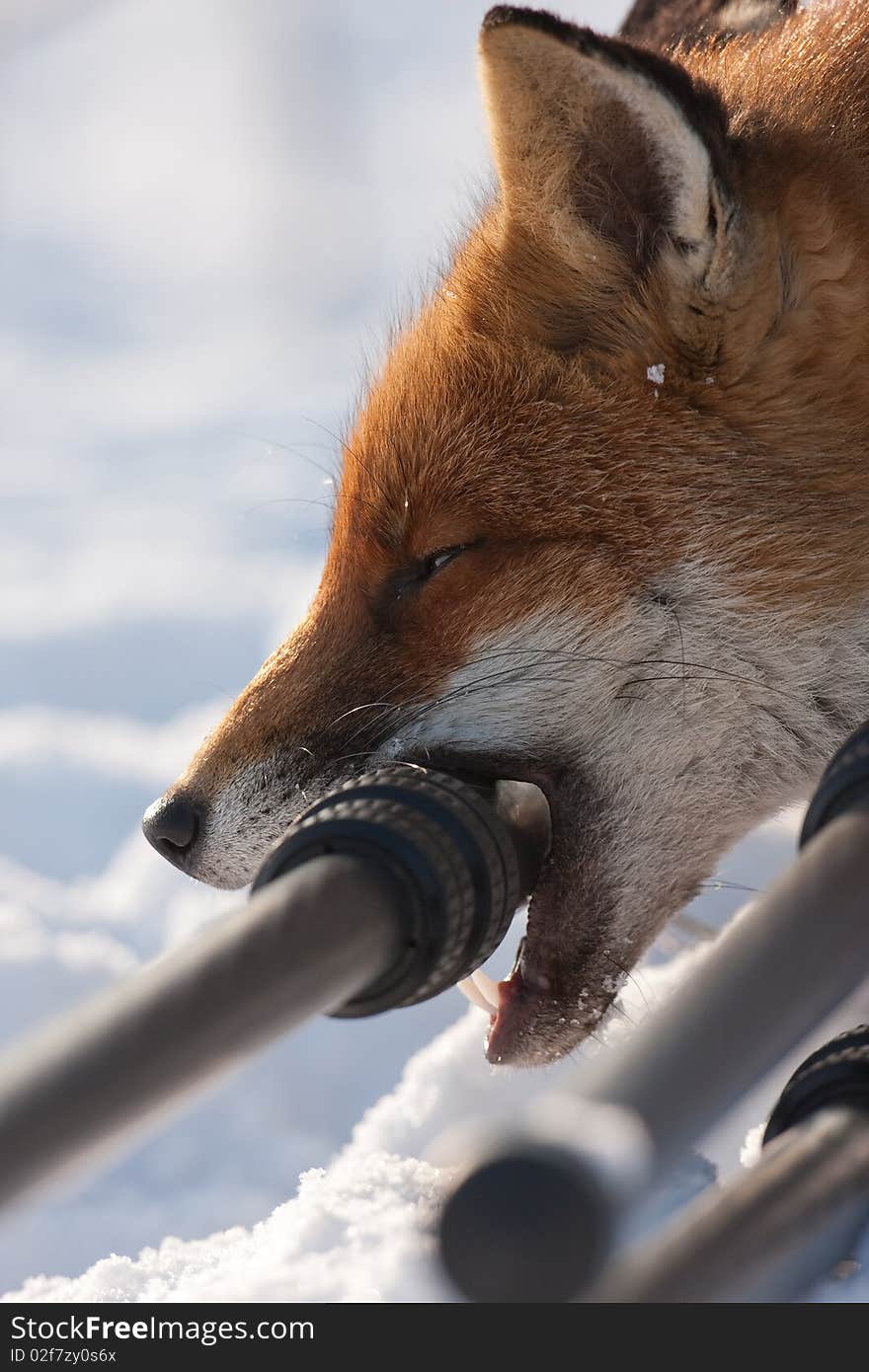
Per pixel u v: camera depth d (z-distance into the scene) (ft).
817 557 19.98
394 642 20.72
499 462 20.45
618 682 20.04
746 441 19.97
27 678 45.85
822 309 19.80
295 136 66.64
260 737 21.07
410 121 80.23
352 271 66.90
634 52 18.16
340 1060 28.27
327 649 21.20
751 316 19.48
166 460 60.39
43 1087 10.45
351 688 20.79
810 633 20.20
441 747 20.24
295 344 67.36
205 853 21.08
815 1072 13.00
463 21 92.43
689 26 29.09
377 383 23.31
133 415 65.10
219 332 71.05
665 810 20.47
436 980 14.08
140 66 88.33
